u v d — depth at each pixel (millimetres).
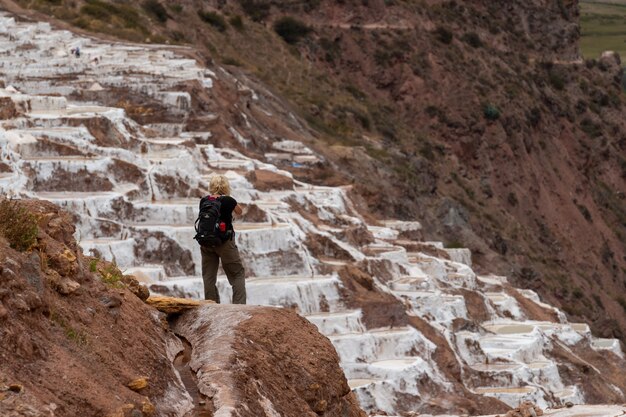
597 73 171750
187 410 15305
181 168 45594
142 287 17766
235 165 51094
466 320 48062
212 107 69750
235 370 15961
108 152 42188
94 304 15578
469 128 140125
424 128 141125
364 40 147750
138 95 65812
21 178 38562
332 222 51906
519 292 63188
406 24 151000
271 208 46156
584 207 144750
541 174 143750
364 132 124938
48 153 40844
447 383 40594
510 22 166500
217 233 22375
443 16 157000
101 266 17547
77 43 90312
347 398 18234
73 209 38000
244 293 22953
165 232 38781
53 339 14094
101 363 14570
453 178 129375
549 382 46938
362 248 50312
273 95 109438
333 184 75875
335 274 42250
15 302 13625
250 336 16844
